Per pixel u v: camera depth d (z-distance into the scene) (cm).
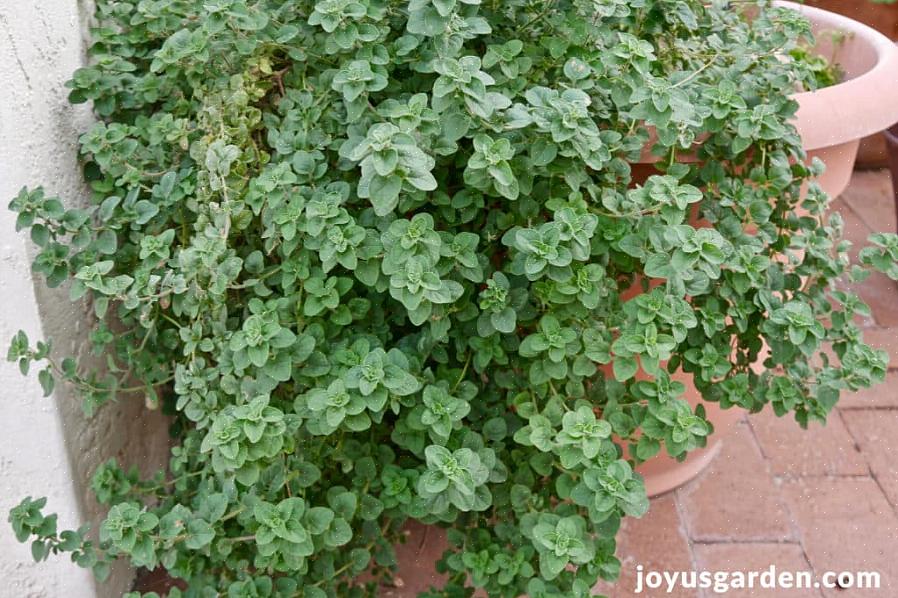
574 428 128
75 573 177
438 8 129
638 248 142
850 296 162
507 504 154
